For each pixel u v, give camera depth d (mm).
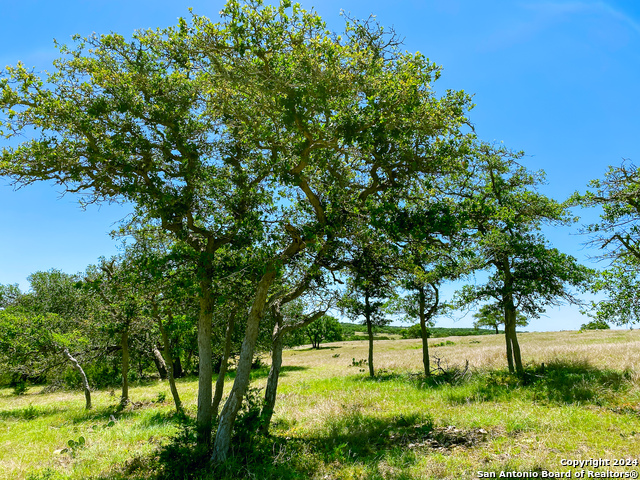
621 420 8453
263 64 7688
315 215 9797
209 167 9336
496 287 15062
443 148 8109
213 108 9023
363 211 8820
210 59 8109
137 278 8828
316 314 9969
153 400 19703
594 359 17203
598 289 12008
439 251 9266
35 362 19969
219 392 10406
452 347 42344
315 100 7578
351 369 28750
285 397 15750
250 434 8133
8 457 9859
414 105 7473
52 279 33844
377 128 7602
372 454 7887
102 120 8406
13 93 7664
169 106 8430
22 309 21625
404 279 10336
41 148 7840
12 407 21625
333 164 8812
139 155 8727
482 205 8734
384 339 86562
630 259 11711
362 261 9648
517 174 15219
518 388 12695
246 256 8539
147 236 10688
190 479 7188
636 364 14000
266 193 9531
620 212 11414
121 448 9758
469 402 11594
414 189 8938
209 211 9258
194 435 8422
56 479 7707
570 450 7000
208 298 9492
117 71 8320
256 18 7422
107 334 19250
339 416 11078
